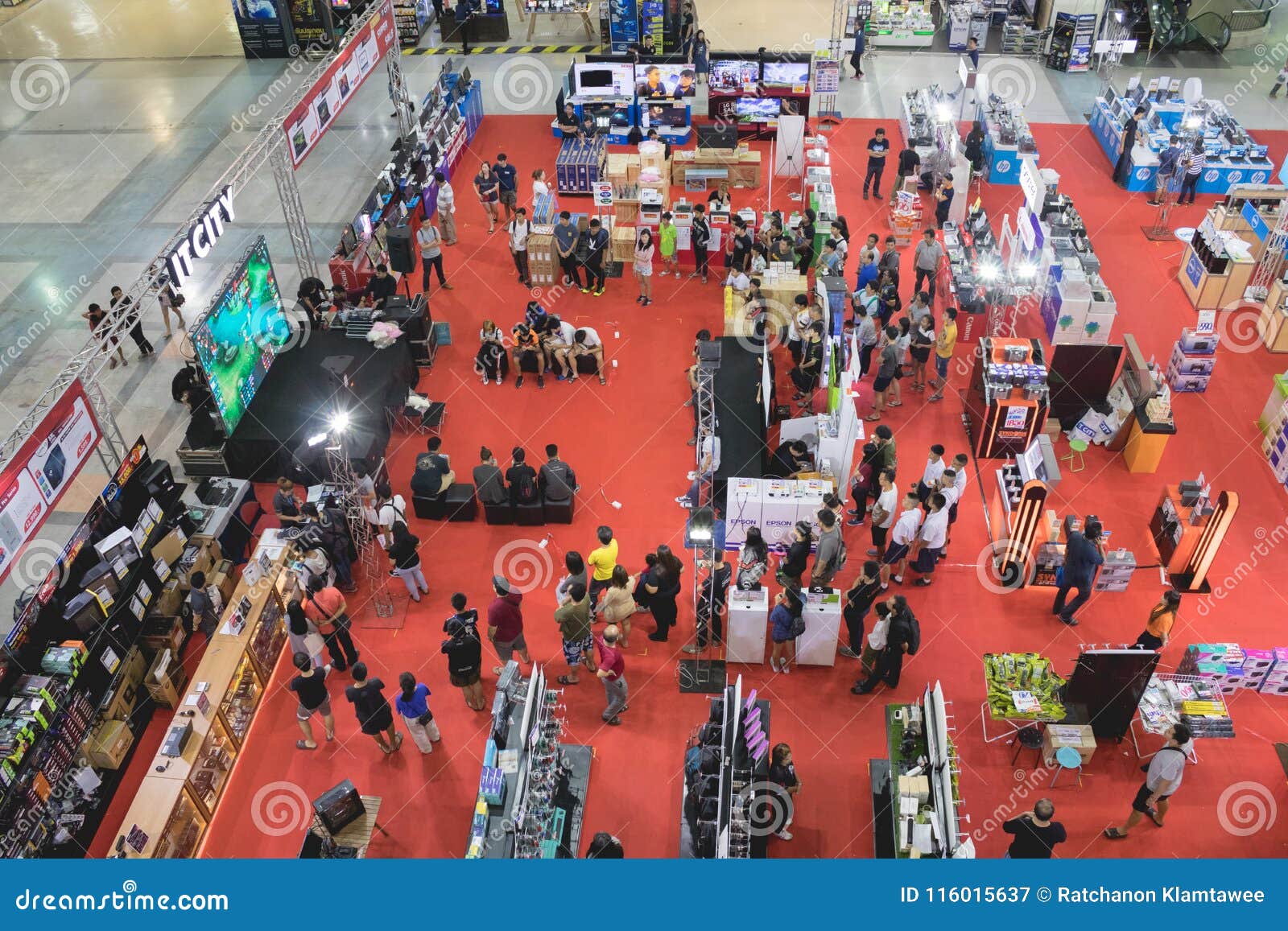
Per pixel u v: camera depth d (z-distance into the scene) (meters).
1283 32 29.06
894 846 10.40
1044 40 28.00
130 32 31.39
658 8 26.73
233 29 31.44
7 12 33.12
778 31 30.38
